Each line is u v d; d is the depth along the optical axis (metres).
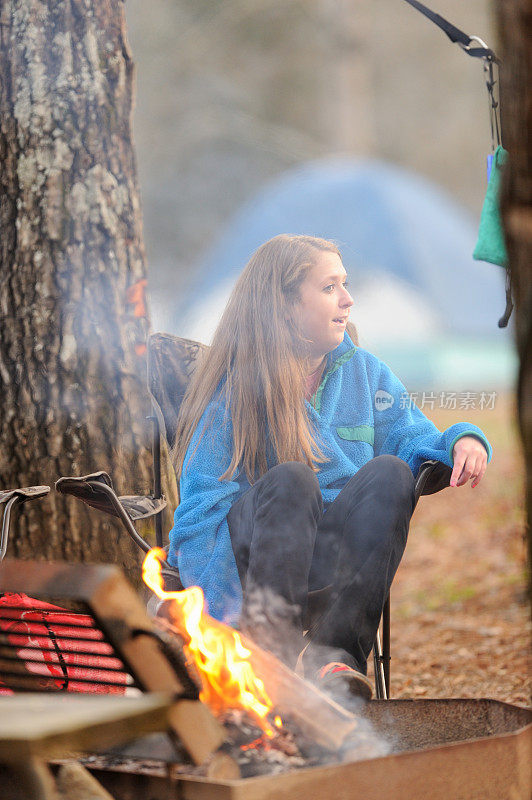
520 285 3.18
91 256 6.69
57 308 6.63
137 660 2.99
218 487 4.67
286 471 4.19
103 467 6.61
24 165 6.64
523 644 7.74
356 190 24.02
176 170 31.20
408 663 7.67
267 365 4.90
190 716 3.07
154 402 5.50
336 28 28.41
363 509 4.28
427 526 12.99
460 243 23.83
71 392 6.61
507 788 3.41
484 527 12.33
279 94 32.62
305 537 4.06
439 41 35.69
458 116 36.62
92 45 6.69
